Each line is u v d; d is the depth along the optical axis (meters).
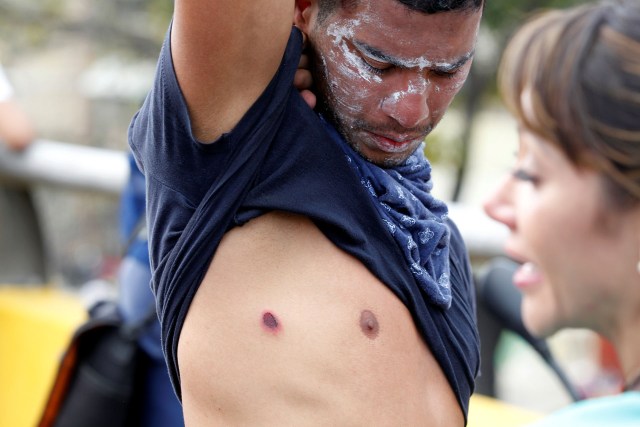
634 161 1.79
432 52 1.39
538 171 1.94
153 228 1.50
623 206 1.83
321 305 1.41
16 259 4.02
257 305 1.41
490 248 3.03
